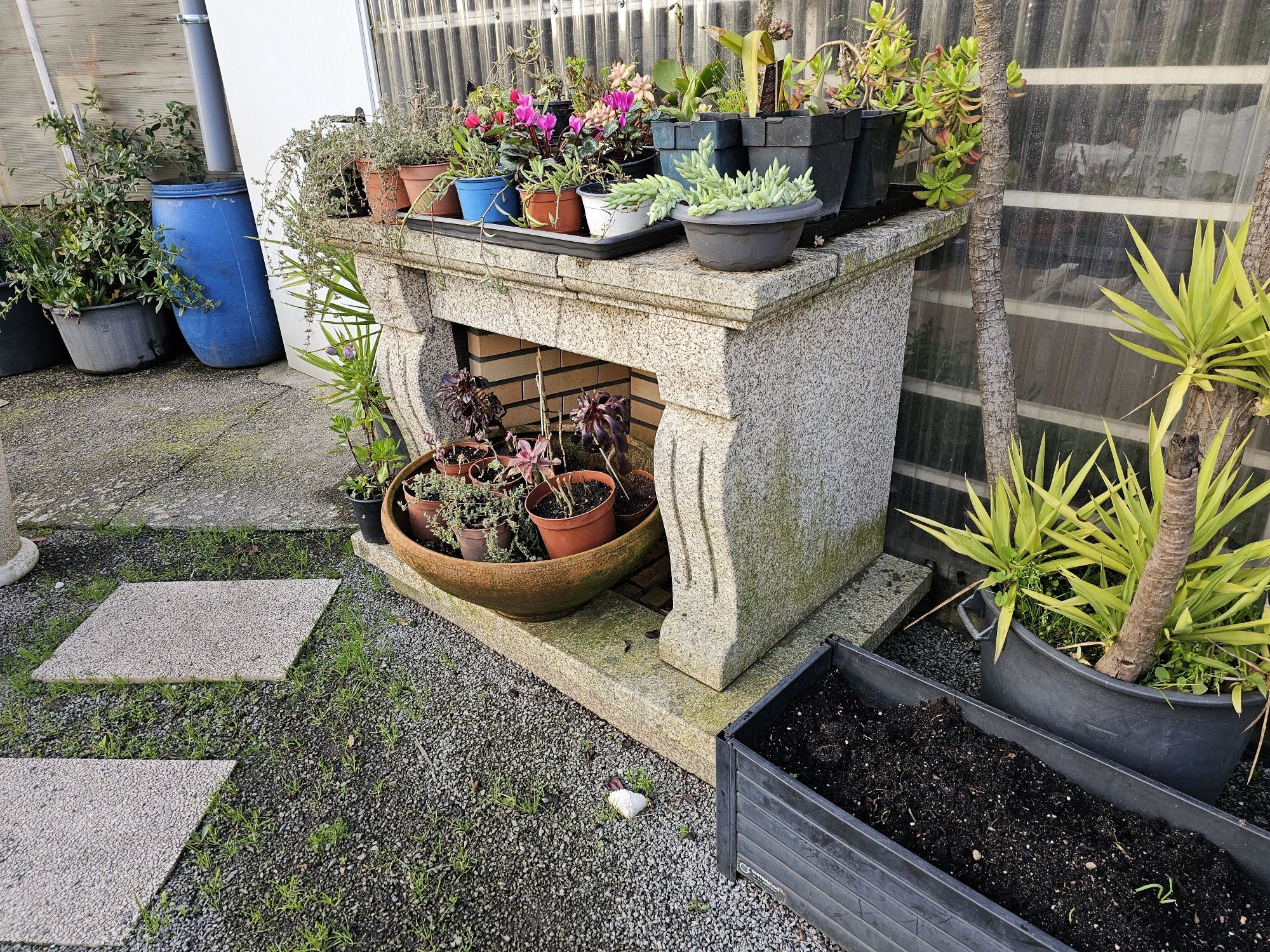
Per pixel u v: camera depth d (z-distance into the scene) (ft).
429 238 7.27
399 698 7.92
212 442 13.96
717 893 5.94
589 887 6.04
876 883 4.91
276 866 6.32
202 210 15.72
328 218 8.41
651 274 5.48
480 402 7.95
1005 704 6.12
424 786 6.95
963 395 7.86
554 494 7.64
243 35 13.48
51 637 9.08
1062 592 6.20
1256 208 4.91
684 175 5.40
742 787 5.47
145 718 7.86
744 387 5.67
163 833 6.59
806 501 6.89
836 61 7.52
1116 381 6.98
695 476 5.94
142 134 17.52
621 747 7.24
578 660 7.13
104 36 16.66
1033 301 7.16
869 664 6.14
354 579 9.91
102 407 15.75
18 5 16.40
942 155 6.43
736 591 6.37
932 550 8.61
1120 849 4.94
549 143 6.92
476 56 10.57
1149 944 4.50
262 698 8.04
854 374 6.89
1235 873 4.77
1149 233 6.44
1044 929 4.60
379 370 9.03
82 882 6.22
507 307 7.36
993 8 5.43
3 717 7.91
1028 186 6.86
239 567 10.34
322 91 12.64
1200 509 5.39
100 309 16.46
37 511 11.94
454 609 8.40
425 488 7.85
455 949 5.67
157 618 9.25
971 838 5.08
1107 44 6.16
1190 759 5.39
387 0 11.18
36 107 17.49
